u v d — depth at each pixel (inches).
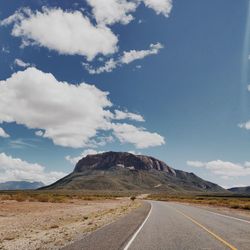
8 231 828.6
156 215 1328.7
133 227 829.2
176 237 634.2
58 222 1080.2
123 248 495.8
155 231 739.4
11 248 535.2
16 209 1657.2
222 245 532.7
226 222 982.4
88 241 568.1
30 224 1013.2
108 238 607.5
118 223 948.0
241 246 522.3
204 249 494.9
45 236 682.2
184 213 1466.5
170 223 952.3
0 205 1844.2
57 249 504.1
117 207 2103.8
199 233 700.0
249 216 1262.3
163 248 503.5
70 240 605.0
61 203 2454.5
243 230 757.3
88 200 3373.5
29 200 2507.4
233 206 2102.6
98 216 1315.2
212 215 1318.9
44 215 1368.1
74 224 961.5
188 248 503.8
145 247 512.1
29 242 599.2
